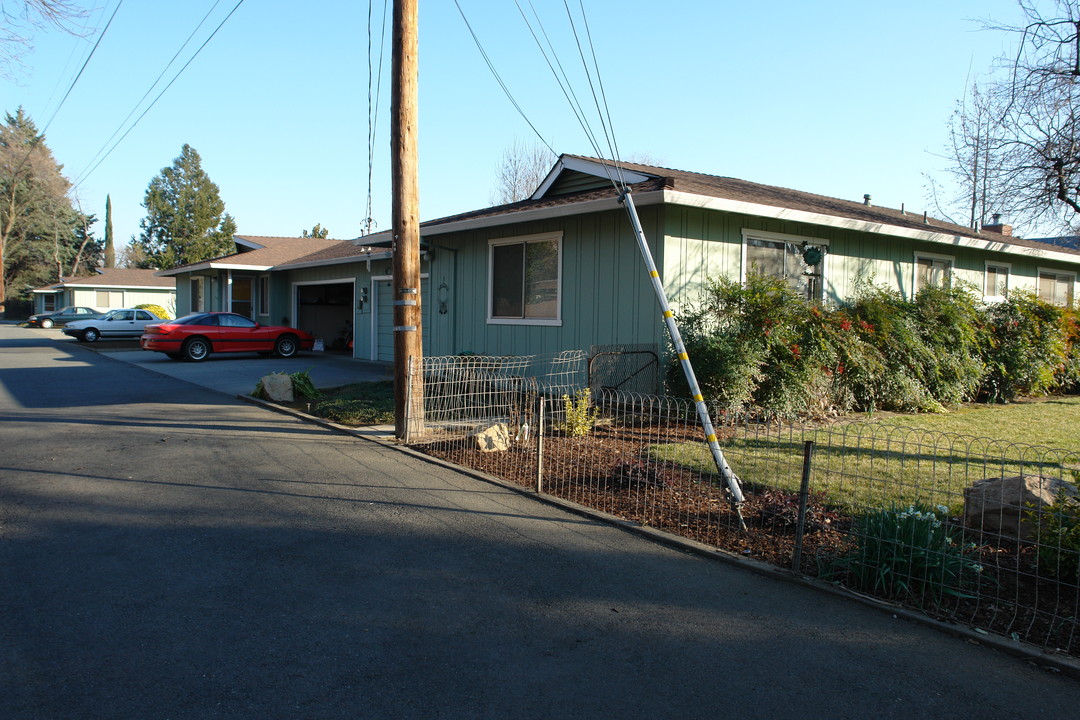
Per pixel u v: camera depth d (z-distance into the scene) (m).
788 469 7.09
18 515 5.73
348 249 21.27
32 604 4.09
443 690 3.24
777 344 9.67
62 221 66.88
